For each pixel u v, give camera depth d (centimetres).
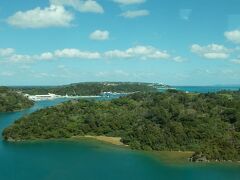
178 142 19000
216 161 16712
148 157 17412
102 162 16450
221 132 19250
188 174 14725
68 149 19075
